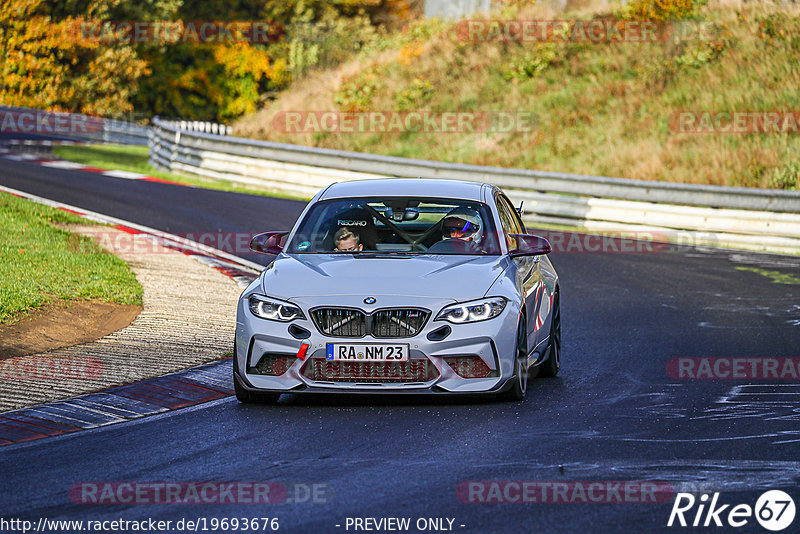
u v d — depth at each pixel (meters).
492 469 21.00
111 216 67.06
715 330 40.84
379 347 26.42
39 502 18.78
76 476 20.56
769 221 71.88
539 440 23.55
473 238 30.34
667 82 109.69
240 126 128.12
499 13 134.38
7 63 178.88
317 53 198.88
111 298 40.62
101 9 187.00
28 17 180.50
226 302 42.69
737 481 20.16
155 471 20.92
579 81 114.75
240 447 22.94
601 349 36.94
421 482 20.03
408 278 27.56
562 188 82.69
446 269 28.25
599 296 49.59
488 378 26.91
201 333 36.34
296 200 85.62
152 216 68.94
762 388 30.12
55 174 89.75
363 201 31.50
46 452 22.50
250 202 80.81
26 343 33.16
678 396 28.94
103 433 24.31
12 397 27.19
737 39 113.06
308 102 127.44
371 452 22.39
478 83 119.50
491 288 27.53
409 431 24.42
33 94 181.25
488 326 26.83
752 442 23.45
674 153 96.75
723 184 90.62
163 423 25.33
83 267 45.88
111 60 187.38
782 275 57.12
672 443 23.30
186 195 82.19
